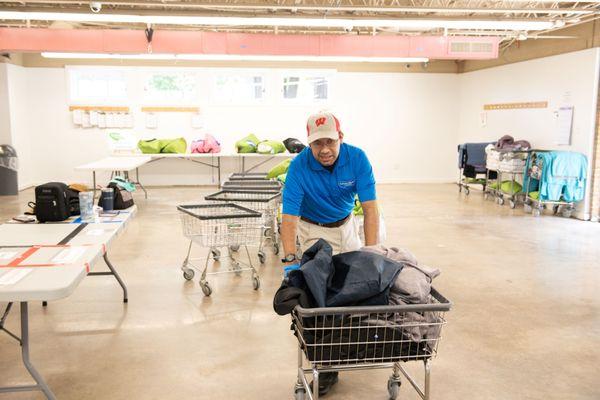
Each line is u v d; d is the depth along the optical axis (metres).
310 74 11.72
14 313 3.97
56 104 11.06
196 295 4.44
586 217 8.04
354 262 2.17
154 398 2.80
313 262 2.12
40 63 10.88
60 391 2.86
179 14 6.61
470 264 5.46
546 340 3.56
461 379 3.01
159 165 11.62
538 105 9.41
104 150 11.31
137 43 8.29
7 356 3.26
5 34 7.95
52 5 7.45
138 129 11.37
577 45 8.34
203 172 11.74
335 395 2.83
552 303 4.29
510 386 2.94
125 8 7.41
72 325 3.77
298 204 2.75
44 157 11.18
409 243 6.39
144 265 5.33
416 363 3.21
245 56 8.93
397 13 8.15
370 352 2.13
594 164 8.00
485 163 10.24
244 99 11.66
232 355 3.31
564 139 8.67
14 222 3.48
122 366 3.15
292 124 11.84
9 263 2.43
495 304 4.25
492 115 10.97
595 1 6.71
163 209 8.64
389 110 12.13
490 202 9.67
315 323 2.04
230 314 4.01
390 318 2.14
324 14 7.23
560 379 3.03
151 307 4.14
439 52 8.70
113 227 3.31
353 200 3.04
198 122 11.52
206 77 11.41
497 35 9.20
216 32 8.53
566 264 5.48
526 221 7.87
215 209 4.89
